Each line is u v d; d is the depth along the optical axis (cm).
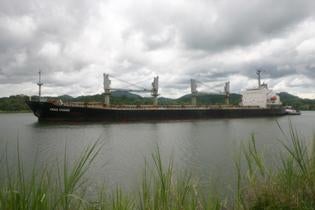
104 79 7938
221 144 3092
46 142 3325
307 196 541
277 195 561
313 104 19225
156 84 8731
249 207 570
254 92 10731
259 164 628
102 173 1770
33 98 6638
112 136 3909
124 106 7394
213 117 8388
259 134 3938
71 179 441
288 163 610
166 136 3906
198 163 2048
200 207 546
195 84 9894
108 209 516
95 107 6412
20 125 6041
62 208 421
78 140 3491
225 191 1001
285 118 9194
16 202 370
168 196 511
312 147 661
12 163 1981
